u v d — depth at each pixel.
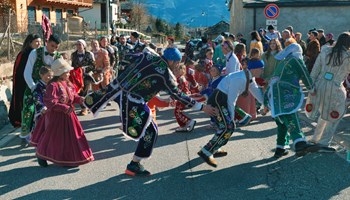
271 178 5.20
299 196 4.64
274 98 5.58
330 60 5.70
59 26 24.09
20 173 5.52
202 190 4.86
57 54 6.52
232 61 7.36
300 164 5.66
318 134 6.15
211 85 7.22
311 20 21.25
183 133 7.60
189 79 8.26
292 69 5.57
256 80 7.79
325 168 5.46
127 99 5.09
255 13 21.25
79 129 5.77
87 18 50.75
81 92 9.55
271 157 6.01
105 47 11.27
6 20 18.05
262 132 7.49
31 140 6.01
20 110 7.00
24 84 6.89
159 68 5.03
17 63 6.85
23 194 4.82
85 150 5.78
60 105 5.45
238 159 5.95
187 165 5.74
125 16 67.06
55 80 5.55
